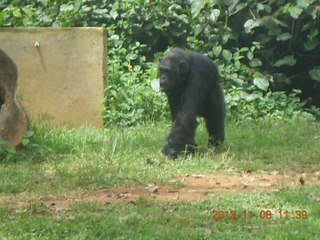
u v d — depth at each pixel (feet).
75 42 55.52
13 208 32.91
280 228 30.25
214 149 47.37
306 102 64.23
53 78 55.77
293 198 34.81
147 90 57.82
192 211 32.48
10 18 64.64
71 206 33.01
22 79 55.93
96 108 55.52
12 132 44.11
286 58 65.51
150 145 47.78
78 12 66.39
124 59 63.62
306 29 66.08
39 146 44.98
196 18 65.62
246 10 65.87
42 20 65.26
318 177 40.65
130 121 55.93
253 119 59.31
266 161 44.70
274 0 65.00
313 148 48.52
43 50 55.77
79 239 28.25
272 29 64.03
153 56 67.51
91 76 55.47
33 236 28.91
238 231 30.04
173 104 46.52
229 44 68.18
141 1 65.82
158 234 29.07
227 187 37.70
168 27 65.87
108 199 34.86
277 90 66.80
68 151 46.32
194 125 44.57
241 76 63.16
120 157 43.65
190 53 45.55
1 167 41.19
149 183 38.14
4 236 28.84
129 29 65.72
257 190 36.52
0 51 44.98
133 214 31.53
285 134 52.95
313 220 31.60
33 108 55.93
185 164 42.60
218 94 47.16
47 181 38.29
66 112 55.83
